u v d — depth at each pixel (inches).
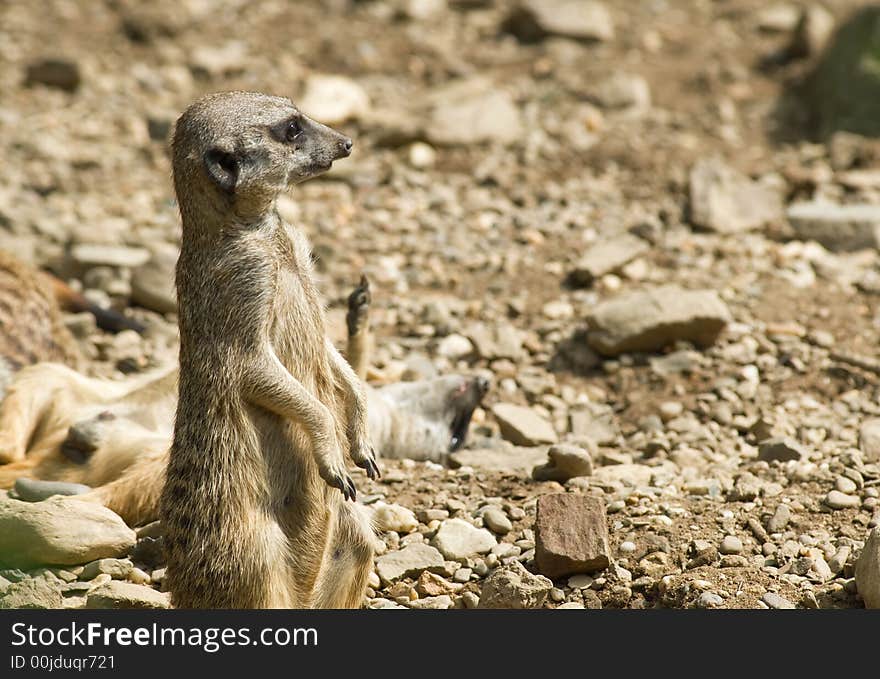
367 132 705.6
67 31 852.0
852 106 709.3
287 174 288.4
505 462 398.3
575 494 328.8
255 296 277.3
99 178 653.3
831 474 367.6
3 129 693.9
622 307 471.2
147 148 692.7
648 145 684.7
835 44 740.0
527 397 451.5
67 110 733.9
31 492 353.1
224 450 276.7
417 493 372.5
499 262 553.9
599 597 312.7
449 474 386.0
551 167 660.7
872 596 293.4
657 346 469.7
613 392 453.7
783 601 301.0
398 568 328.2
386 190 637.3
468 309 511.5
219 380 276.1
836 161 659.4
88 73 780.0
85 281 541.6
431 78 791.7
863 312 504.4
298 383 277.7
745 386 440.5
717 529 335.6
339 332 476.7
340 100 717.3
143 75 781.9
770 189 610.9
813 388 445.1
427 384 414.6
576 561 315.3
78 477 368.5
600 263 532.7
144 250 563.8
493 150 682.2
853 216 573.9
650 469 383.9
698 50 829.8
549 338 486.6
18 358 428.1
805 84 768.3
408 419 407.8
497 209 609.6
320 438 274.8
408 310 515.2
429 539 344.2
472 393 414.3
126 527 329.7
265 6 904.9
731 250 557.6
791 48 807.1
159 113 722.8
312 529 289.3
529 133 699.4
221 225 283.0
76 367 455.8
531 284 536.7
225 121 283.0
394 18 888.9
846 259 555.8
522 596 304.8
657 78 786.8
